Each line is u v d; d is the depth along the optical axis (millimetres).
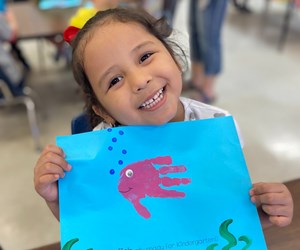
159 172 661
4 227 1824
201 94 2809
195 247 617
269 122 2557
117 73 668
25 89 2350
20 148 2396
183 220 632
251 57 3504
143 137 681
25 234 1784
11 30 2111
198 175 661
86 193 643
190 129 688
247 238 620
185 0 4977
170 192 648
